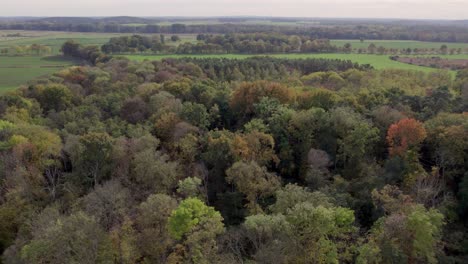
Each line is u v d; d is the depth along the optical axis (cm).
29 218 5956
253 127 8012
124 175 6888
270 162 7844
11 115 9338
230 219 6538
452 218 5816
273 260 4559
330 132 7862
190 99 10600
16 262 4956
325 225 4778
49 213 5706
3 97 10531
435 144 7056
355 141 7150
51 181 7138
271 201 6675
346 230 5141
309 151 7538
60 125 9656
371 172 6750
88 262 4575
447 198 6056
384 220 5184
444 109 8425
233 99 9644
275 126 8012
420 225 4656
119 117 9925
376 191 5666
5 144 7544
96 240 4788
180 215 5059
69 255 4622
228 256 4962
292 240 4794
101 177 7125
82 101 11250
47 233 4753
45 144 7525
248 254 5316
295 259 4716
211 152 7312
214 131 8450
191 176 7138
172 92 11025
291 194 5662
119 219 5681
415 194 5956
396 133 6988
